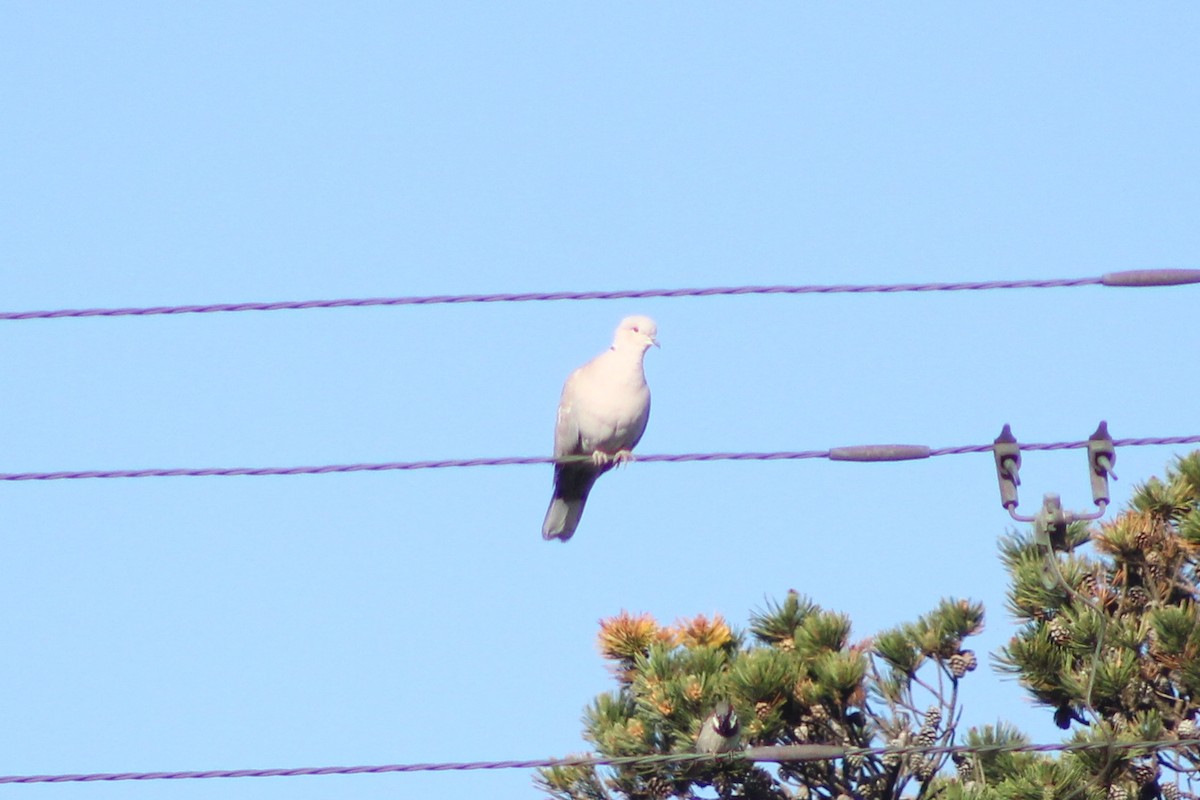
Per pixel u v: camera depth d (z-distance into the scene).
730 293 10.80
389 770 10.23
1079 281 10.95
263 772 10.07
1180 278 10.94
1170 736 13.14
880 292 10.79
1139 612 13.87
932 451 11.48
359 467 11.00
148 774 9.94
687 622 14.77
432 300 10.79
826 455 11.33
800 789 14.30
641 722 13.85
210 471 10.89
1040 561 13.89
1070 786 12.83
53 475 10.84
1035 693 13.65
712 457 11.35
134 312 10.73
